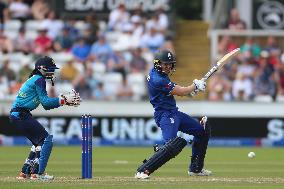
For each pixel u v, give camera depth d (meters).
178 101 75.75
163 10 89.88
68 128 75.81
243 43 88.56
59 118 75.81
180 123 41.12
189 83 88.31
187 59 90.88
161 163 39.44
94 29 87.00
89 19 87.62
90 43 85.94
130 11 90.12
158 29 88.19
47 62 39.75
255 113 76.19
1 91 80.69
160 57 40.16
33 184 36.62
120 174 44.81
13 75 81.69
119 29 88.81
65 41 86.56
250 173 46.03
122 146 75.19
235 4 94.25
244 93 82.56
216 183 37.81
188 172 43.78
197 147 42.41
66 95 39.59
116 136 76.06
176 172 46.25
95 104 76.00
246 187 35.62
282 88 83.94
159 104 40.59
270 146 76.06
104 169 49.19
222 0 92.56
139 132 76.00
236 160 58.78
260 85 83.12
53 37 87.38
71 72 82.06
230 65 83.94
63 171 46.94
